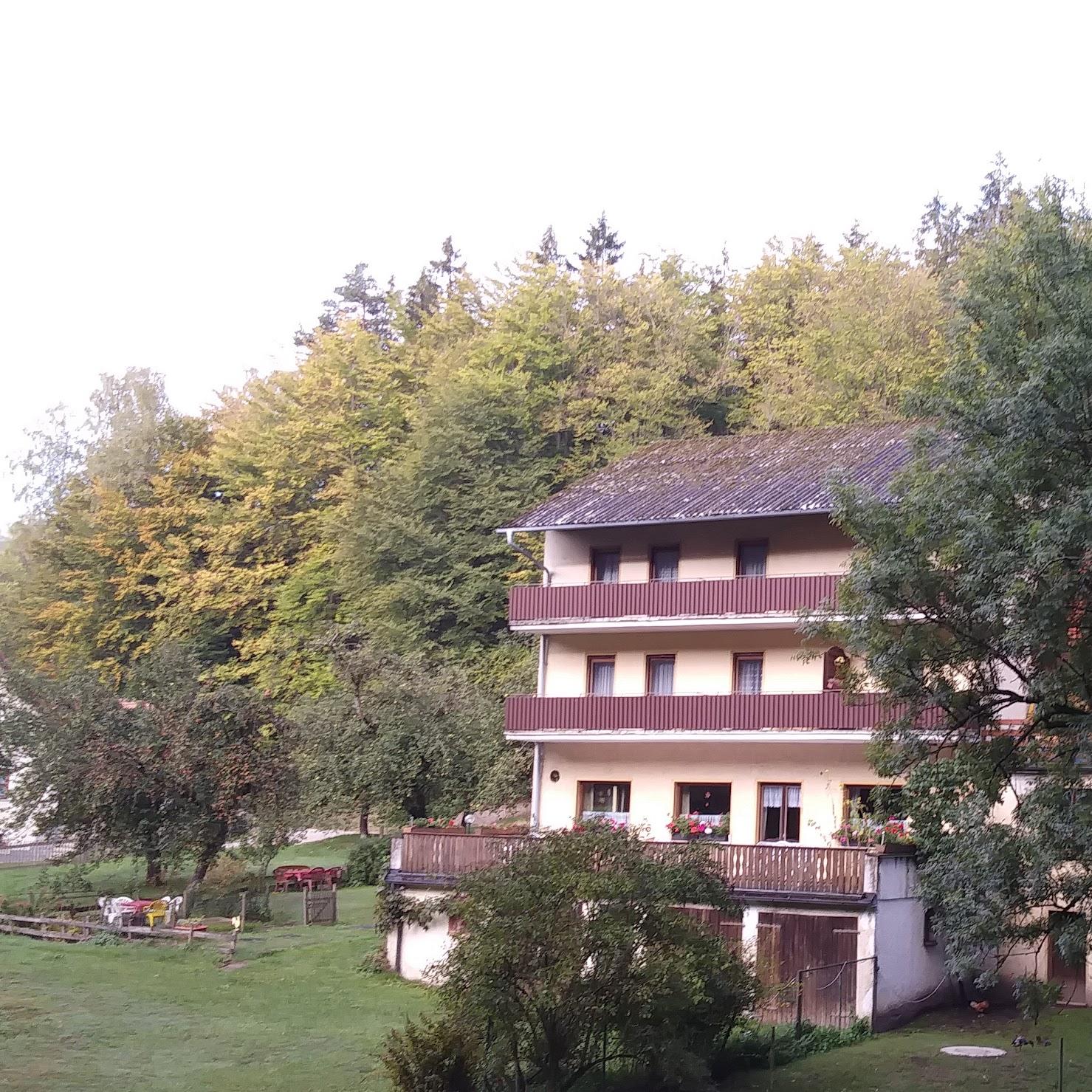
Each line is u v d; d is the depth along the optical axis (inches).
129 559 3299.7
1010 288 901.2
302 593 2947.8
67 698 1756.9
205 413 3848.4
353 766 1889.8
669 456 1814.7
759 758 1498.5
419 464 2773.1
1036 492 834.8
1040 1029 1148.5
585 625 1579.7
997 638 874.8
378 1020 1167.0
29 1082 959.6
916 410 912.9
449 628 2632.9
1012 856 823.7
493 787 1884.8
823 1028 1133.1
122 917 1566.2
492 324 3326.8
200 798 1665.8
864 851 1174.3
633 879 890.1
